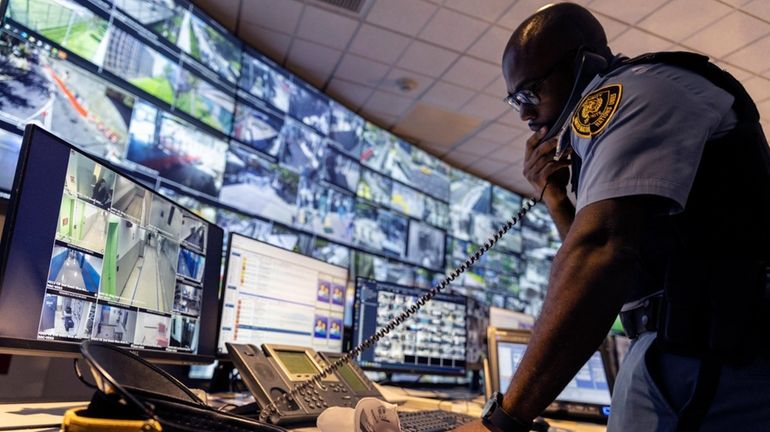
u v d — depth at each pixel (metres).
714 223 0.68
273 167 3.68
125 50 2.79
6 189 2.14
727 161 0.69
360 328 2.34
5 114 2.20
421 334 2.54
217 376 1.79
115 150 2.69
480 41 3.50
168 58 3.03
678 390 0.68
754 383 0.63
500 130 4.71
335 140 4.24
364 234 4.34
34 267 0.85
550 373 0.61
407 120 4.68
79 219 0.95
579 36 0.84
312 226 3.91
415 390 2.53
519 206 6.10
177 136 3.04
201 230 1.40
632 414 0.72
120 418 0.62
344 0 3.21
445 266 5.06
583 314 0.60
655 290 0.75
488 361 2.16
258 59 3.70
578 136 0.73
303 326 1.81
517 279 5.72
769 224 0.67
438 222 5.11
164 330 1.19
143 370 0.74
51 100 2.40
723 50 3.33
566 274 0.63
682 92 0.68
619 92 0.70
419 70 3.91
